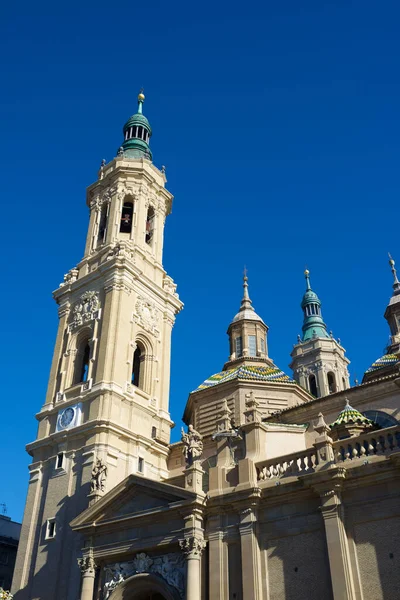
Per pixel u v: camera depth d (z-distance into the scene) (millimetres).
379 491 23719
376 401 36281
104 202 50156
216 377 48469
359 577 22562
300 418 38719
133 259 45062
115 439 37562
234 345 55438
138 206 48875
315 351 74375
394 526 22734
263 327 56344
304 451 26328
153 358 43938
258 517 26031
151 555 28000
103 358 40125
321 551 23812
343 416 32562
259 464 27469
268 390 44875
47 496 37062
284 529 25141
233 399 44562
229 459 28812
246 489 26328
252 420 29328
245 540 25406
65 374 42375
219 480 27891
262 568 24891
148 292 45719
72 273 47125
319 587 23219
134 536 28781
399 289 59719
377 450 24750
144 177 50125
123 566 28719
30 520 37094
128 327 42281
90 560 29438
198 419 45500
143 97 59656
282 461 26922
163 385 43750
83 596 28562
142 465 38656
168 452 41250
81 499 35062
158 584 26797
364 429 31688
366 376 46875
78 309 44688
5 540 56312
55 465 37906
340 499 24125
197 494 27172
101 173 51969
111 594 27953
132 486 30047
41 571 34375
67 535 34531
